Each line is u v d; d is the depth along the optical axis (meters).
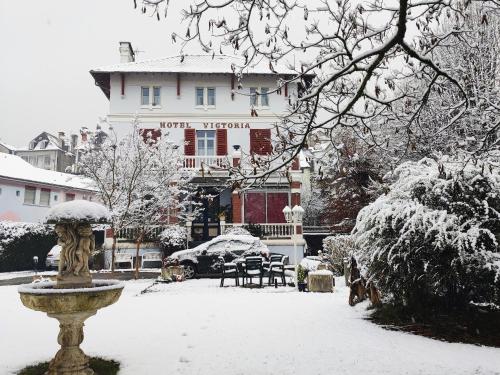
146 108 27.20
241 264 15.62
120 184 18.23
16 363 6.09
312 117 5.45
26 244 25.50
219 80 27.58
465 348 6.51
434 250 7.70
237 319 8.88
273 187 26.23
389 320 8.45
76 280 5.68
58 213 5.64
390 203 8.62
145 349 6.70
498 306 7.74
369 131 6.33
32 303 5.12
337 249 19.83
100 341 7.22
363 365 5.71
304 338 7.15
